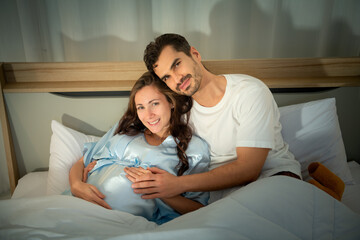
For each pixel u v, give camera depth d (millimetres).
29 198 896
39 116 1356
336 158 1291
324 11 1469
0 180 1487
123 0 1426
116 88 1294
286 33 1514
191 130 1168
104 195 988
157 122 1070
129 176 995
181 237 669
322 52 1544
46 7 1412
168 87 1070
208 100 1108
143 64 1366
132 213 972
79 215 838
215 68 1380
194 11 1456
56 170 1220
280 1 1452
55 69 1354
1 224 795
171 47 986
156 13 1457
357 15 1479
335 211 829
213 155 1183
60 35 1467
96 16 1447
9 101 1313
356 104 1389
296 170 1067
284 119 1296
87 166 1158
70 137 1289
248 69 1390
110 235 727
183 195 1078
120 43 1504
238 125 1093
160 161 1055
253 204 792
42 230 743
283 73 1399
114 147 1129
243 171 994
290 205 806
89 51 1511
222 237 667
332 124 1290
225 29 1493
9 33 1436
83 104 1361
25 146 1394
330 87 1366
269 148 1023
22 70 1341
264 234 702
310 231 762
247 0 1444
